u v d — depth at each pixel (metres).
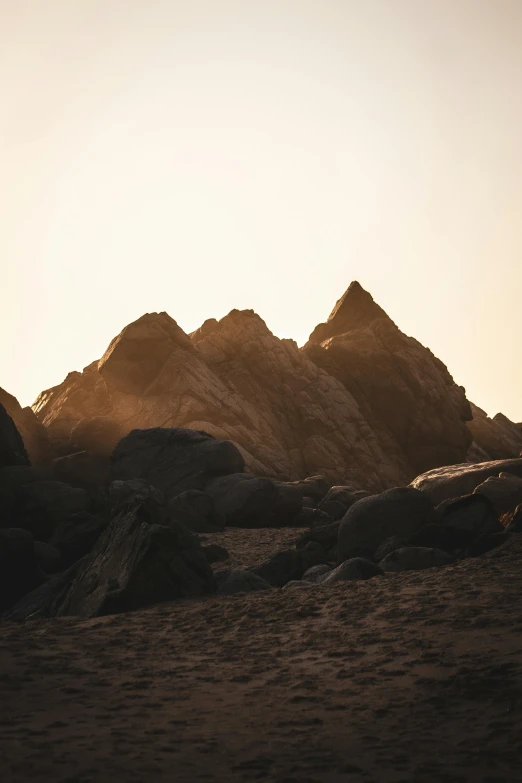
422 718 7.27
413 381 63.47
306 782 5.86
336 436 58.72
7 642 11.10
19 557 20.75
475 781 5.79
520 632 9.99
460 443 63.62
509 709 7.29
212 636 11.31
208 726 7.30
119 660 9.98
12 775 6.02
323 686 8.52
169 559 14.87
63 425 56.03
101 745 6.76
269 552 24.75
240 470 40.69
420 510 20.97
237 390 59.25
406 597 12.79
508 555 16.17
